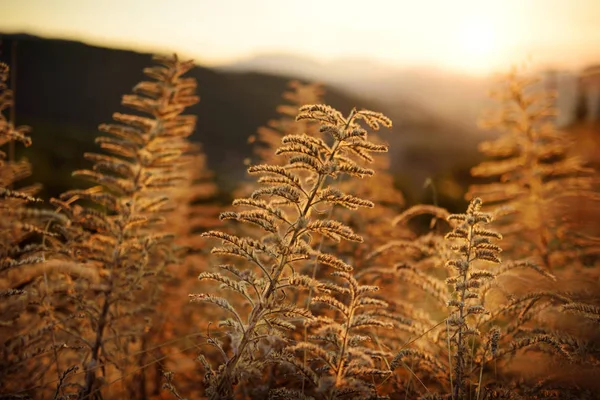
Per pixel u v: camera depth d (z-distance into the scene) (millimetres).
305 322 2674
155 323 4297
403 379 3281
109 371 3883
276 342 3057
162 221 4160
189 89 4312
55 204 3717
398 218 3920
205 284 5098
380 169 5648
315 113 2652
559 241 4883
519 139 5695
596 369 2590
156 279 4188
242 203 2486
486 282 3002
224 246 2592
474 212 2807
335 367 2455
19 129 4344
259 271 4168
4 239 3352
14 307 2887
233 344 2525
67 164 12516
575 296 3162
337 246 4395
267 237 2777
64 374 2996
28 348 3094
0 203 3309
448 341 2703
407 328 2891
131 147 4039
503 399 2695
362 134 2508
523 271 3650
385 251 3637
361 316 2480
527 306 2932
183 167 6184
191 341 4160
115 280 3590
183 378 4145
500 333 2787
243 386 3203
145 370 3975
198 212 6691
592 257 4551
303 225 2439
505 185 5473
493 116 5941
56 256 3588
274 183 2613
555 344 2529
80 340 3465
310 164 2482
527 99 5758
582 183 5105
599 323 2666
